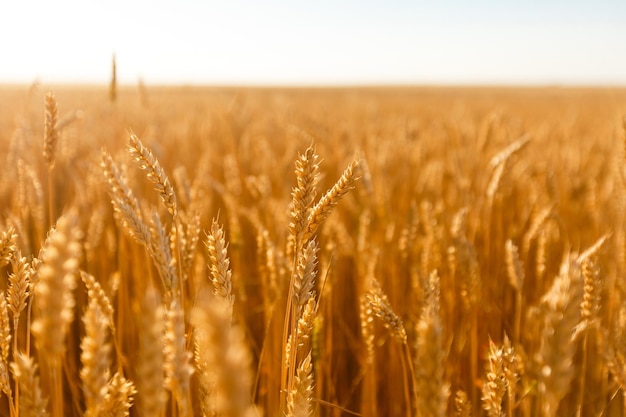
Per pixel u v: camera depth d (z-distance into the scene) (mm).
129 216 1474
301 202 1545
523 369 2447
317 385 2525
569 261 877
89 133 7020
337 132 8383
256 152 7664
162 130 8562
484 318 3451
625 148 3904
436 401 941
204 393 1442
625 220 3818
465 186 5117
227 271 1548
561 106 30188
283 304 2756
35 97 3865
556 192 5070
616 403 2594
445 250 3557
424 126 13633
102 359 890
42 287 786
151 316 778
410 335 3205
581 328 1838
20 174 3262
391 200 5656
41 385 2248
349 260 4203
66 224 800
